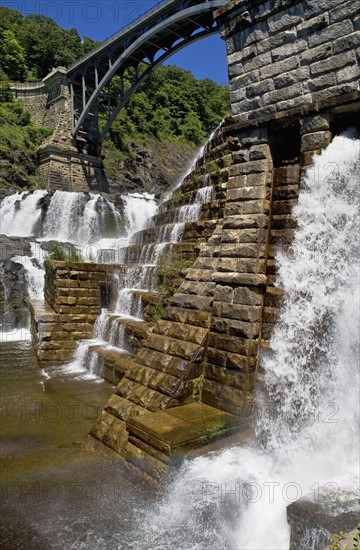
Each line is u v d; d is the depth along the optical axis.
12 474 6.02
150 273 12.12
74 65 40.59
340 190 6.35
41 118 43.81
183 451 5.60
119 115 52.56
